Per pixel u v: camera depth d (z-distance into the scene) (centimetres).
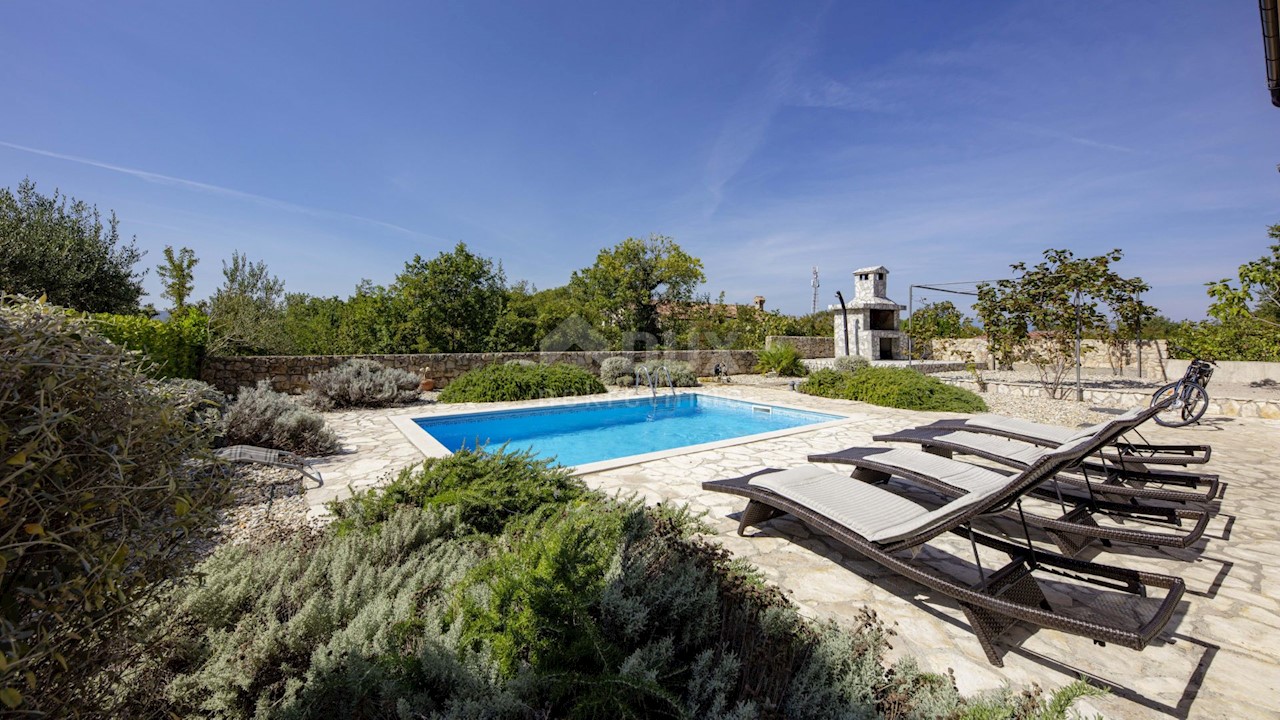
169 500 125
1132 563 337
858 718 169
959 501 287
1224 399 907
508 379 1194
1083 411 981
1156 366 1555
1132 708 205
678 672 182
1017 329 1166
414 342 2312
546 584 207
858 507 320
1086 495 440
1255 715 200
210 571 237
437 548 315
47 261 1132
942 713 176
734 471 548
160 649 172
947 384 1063
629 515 322
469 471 411
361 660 176
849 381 1199
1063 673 228
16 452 93
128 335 769
